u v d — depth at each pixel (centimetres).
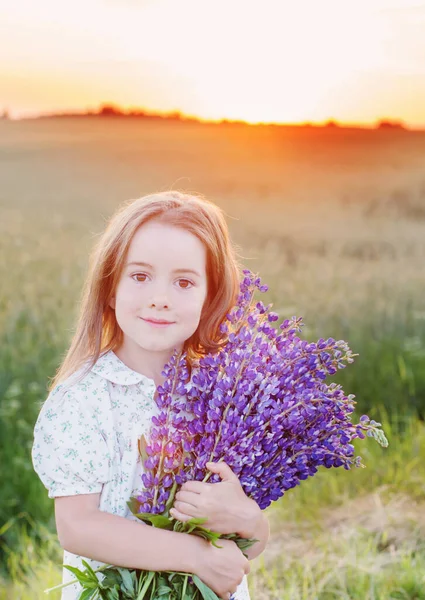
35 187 1488
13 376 564
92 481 179
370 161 1480
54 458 179
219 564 175
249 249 1020
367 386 576
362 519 384
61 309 699
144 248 184
